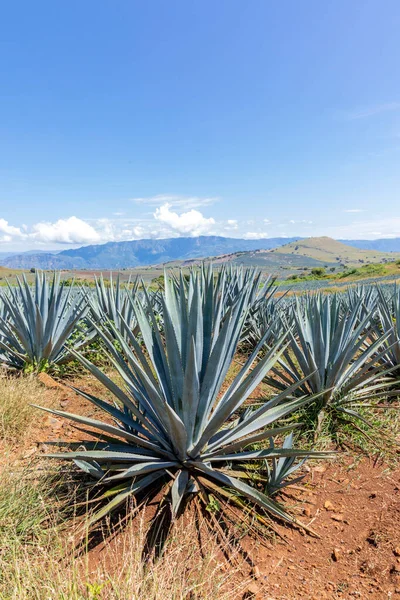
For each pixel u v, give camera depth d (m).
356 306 4.61
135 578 1.82
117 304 7.24
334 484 3.14
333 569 2.26
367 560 2.29
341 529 2.60
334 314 5.17
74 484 2.89
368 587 2.10
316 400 4.21
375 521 2.63
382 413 4.44
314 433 3.84
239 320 3.21
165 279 3.29
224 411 2.53
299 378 4.41
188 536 2.39
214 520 2.57
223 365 3.08
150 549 2.33
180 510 2.65
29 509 2.50
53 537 2.37
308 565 2.30
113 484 2.88
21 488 2.59
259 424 2.98
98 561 2.24
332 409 4.16
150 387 2.65
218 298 3.88
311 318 4.95
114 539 2.43
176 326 3.22
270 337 6.86
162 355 3.19
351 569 2.24
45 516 2.51
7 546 2.18
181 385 2.85
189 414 2.66
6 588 1.86
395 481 3.10
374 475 3.23
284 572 2.24
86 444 3.01
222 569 2.24
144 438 3.18
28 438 3.74
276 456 2.64
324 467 3.39
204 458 2.88
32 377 5.02
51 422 4.14
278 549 2.43
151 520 2.58
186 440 2.65
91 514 2.56
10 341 5.99
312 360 4.04
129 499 2.76
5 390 4.14
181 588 1.82
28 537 2.37
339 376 4.29
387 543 2.39
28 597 1.77
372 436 3.85
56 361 5.89
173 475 2.72
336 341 4.27
